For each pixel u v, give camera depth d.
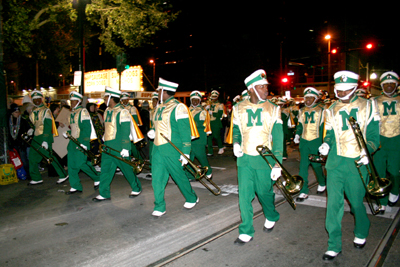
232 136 4.18
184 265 3.60
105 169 5.99
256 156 3.95
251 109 4.02
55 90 20.12
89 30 18.25
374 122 3.70
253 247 4.02
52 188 7.07
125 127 5.62
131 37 13.94
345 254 3.79
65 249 4.05
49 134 7.18
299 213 5.22
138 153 8.94
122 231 4.59
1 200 6.17
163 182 5.14
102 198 6.05
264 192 4.09
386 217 4.96
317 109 5.95
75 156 6.51
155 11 13.70
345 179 3.72
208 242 4.18
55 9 12.86
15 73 22.05
